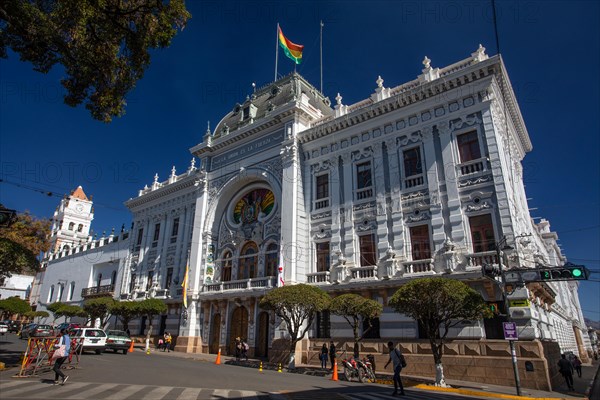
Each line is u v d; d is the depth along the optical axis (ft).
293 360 71.10
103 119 54.24
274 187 100.83
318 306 68.28
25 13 43.37
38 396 34.04
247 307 96.68
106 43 47.78
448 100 76.59
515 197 75.92
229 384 47.52
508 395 46.62
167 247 132.36
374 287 74.23
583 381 71.41
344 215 86.38
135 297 134.51
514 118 88.07
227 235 112.57
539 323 63.52
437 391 49.96
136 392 38.50
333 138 93.20
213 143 121.70
